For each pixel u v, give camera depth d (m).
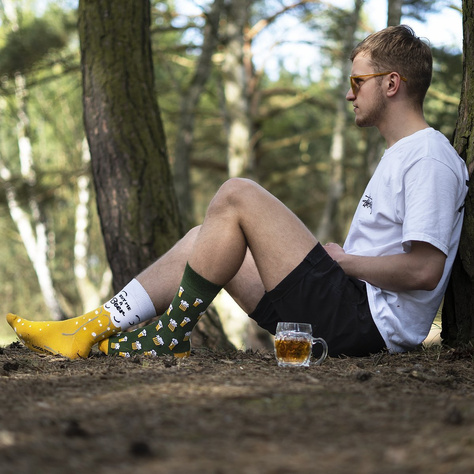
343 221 20.91
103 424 1.65
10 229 23.23
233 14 14.24
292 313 2.85
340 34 15.38
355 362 2.76
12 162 21.09
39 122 20.09
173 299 2.92
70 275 23.48
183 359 2.85
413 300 2.85
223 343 4.82
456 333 3.18
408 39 2.95
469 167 3.16
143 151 4.84
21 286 25.08
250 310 3.03
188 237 3.13
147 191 4.82
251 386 2.13
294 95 18.73
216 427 1.62
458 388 2.27
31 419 1.71
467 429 1.59
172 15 13.48
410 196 2.73
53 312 17.59
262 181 21.36
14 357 3.02
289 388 2.10
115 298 3.02
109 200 4.84
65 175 12.50
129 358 2.88
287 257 2.81
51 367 2.70
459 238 2.98
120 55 4.86
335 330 2.82
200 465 1.34
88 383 2.22
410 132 2.91
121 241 4.80
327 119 21.08
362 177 13.53
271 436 1.55
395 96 2.93
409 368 2.60
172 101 17.25
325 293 2.81
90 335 2.98
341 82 16.58
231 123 15.38
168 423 1.66
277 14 15.77
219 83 16.88
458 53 10.52
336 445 1.48
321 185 22.33
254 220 2.80
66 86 18.64
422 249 2.71
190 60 16.23
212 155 21.48
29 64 10.34
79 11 5.00
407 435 1.55
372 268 2.78
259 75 17.02
